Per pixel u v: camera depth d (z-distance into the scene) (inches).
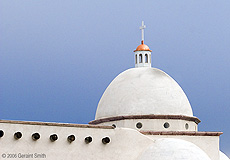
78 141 3122.5
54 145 3061.0
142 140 3262.8
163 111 3560.5
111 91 3718.0
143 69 3804.1
